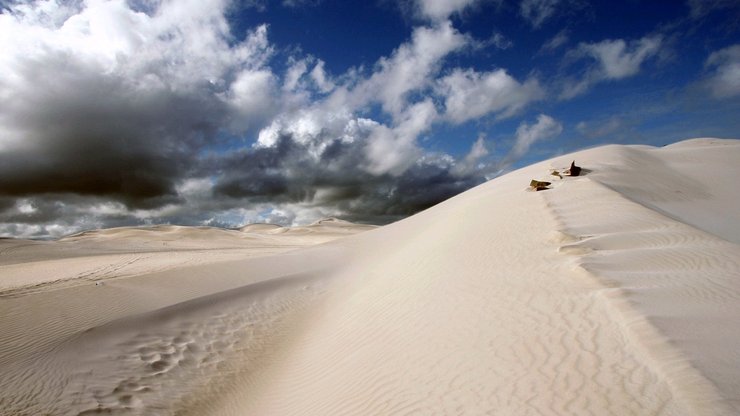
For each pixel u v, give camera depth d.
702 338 4.92
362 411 5.80
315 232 119.50
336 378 7.47
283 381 8.56
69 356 8.62
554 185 20.12
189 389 8.48
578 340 5.54
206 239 72.31
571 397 4.47
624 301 6.16
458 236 14.62
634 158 28.55
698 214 16.86
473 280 9.30
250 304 13.31
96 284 14.09
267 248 52.88
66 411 6.93
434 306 8.56
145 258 31.16
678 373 4.30
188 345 10.18
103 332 9.79
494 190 25.31
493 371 5.47
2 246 45.97
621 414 4.00
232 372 9.43
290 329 12.00
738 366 4.28
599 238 10.09
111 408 7.28
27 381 7.61
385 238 26.47
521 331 6.27
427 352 6.70
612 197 14.94
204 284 15.73
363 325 9.52
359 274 16.91
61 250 45.78
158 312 11.31
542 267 8.90
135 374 8.53
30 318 10.39
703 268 7.53
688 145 38.44
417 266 12.70
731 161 28.33
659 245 9.29
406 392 5.81
